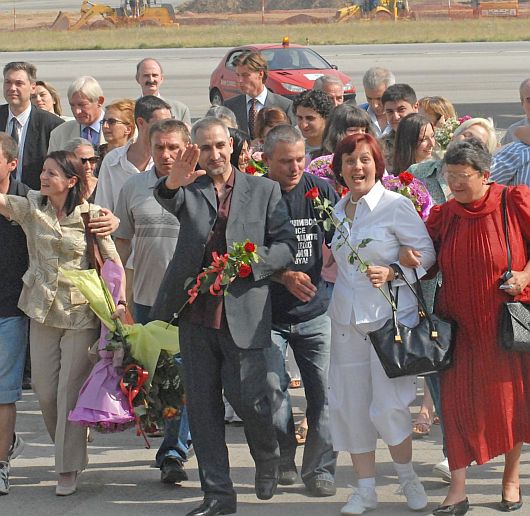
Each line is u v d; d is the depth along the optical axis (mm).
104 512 7285
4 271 7734
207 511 6996
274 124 10383
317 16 91375
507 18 76688
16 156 7898
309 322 7562
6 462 7762
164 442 7832
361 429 7082
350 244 7055
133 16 79375
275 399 7512
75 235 7551
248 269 6742
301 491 7637
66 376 7551
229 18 90188
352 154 7000
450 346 6859
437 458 8281
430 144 8727
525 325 6758
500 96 31406
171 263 7012
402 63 44688
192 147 6707
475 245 6848
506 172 8227
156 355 7191
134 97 34094
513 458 7102
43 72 44938
